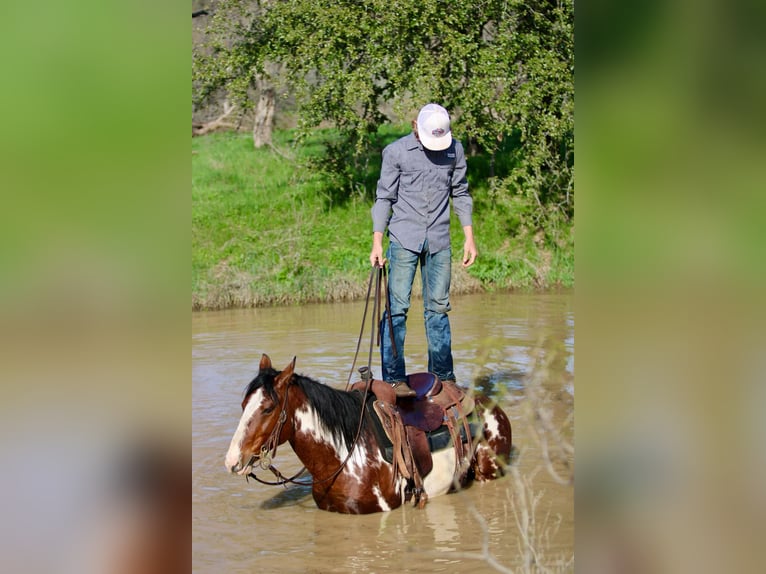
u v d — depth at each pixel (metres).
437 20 19.98
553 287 18.30
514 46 20.17
